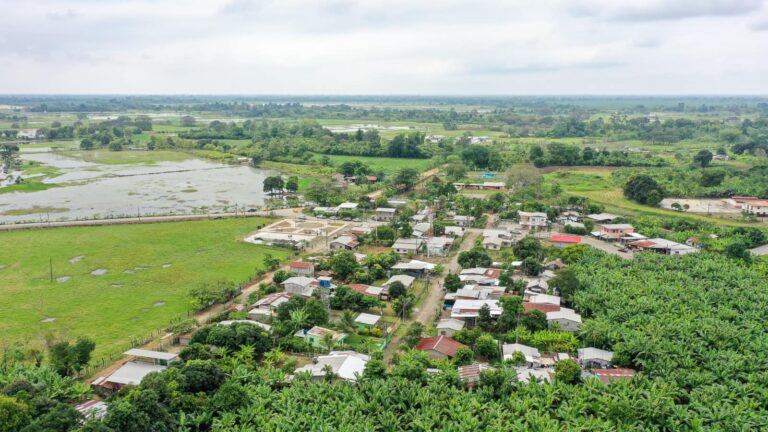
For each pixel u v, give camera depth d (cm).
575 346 10731
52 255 16538
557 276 13438
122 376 9344
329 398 8600
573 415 8156
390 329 11894
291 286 13538
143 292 13738
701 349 9950
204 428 8288
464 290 13525
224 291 13150
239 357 10019
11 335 11194
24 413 7462
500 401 8638
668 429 7950
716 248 17238
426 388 8819
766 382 8925
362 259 16175
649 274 14212
